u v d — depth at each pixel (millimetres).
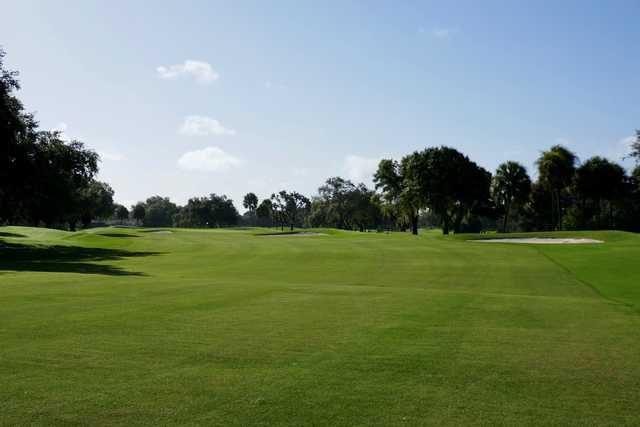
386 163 76312
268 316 9945
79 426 4543
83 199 88312
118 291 13188
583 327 9391
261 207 154875
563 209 96938
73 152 45375
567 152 70812
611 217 88688
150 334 8156
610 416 4902
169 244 44125
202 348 7297
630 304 12891
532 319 10148
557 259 27859
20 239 47500
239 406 5055
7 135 34781
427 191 67500
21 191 41125
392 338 8094
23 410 4891
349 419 4758
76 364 6418
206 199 173500
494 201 75062
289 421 4699
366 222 136500
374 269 24781
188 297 12375
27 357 6707
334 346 7508
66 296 12078
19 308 10359
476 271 23625
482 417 4840
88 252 36938
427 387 5695
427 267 25359
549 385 5805
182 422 4645
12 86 35281
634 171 75875
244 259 30344
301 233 64438
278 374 6109
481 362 6734
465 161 67688
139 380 5820
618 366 6625
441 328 8984
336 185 133875
